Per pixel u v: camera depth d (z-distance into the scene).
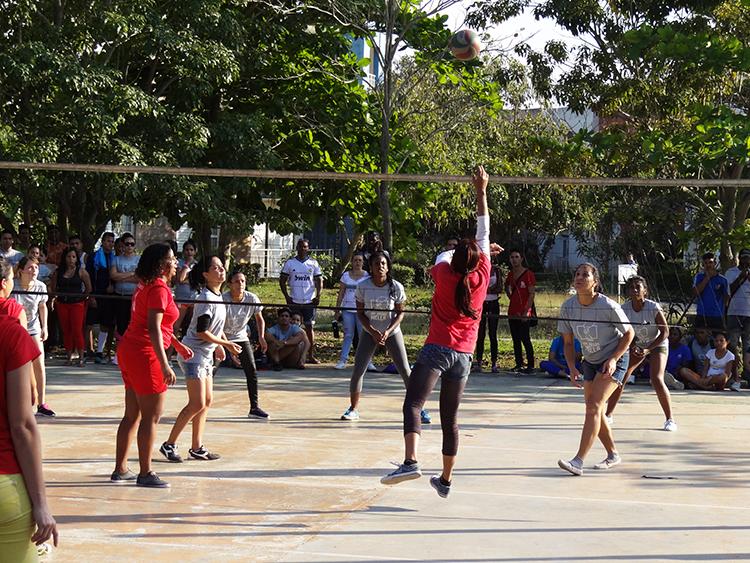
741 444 9.24
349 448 8.77
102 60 16.41
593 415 7.76
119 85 15.45
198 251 19.53
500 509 6.65
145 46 15.79
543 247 33.16
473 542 5.82
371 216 18.88
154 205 18.30
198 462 8.08
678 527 6.23
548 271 31.89
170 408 10.84
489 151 26.78
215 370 14.44
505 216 28.64
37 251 13.57
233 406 11.12
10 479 3.58
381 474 7.71
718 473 7.91
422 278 33.78
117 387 12.38
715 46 13.87
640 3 16.80
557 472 7.89
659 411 11.32
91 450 8.48
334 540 5.84
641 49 14.48
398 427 9.93
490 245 6.89
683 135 14.65
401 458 8.35
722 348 13.24
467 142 25.56
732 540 5.94
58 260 15.59
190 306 14.52
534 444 9.11
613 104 17.12
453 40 7.71
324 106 18.44
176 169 7.30
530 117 27.88
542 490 7.23
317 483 7.38
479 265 6.45
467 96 21.39
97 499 6.77
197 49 15.73
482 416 10.72
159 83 17.61
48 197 15.98
